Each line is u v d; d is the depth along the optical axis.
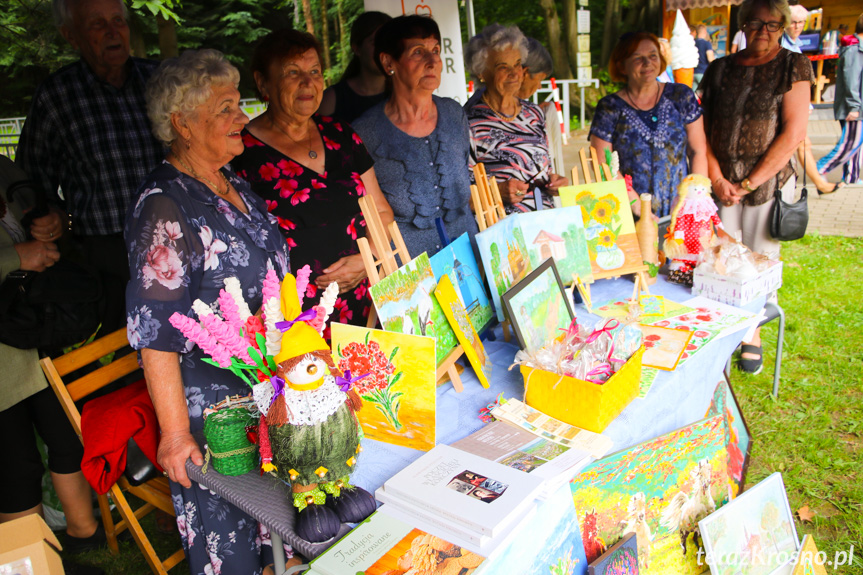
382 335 1.70
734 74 3.66
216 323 1.34
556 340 1.96
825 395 3.56
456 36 5.08
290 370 1.31
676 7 8.17
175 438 1.65
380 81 3.54
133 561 2.68
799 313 4.63
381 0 4.62
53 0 2.81
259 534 1.98
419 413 1.68
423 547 1.32
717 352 2.30
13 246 2.27
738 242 2.74
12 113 10.78
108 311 2.89
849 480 2.93
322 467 1.37
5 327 2.19
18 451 2.39
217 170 1.82
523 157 3.29
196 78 1.64
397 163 2.66
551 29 15.66
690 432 2.04
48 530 1.30
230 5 14.88
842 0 11.81
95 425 1.86
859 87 7.26
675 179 3.52
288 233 2.28
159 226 1.60
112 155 2.96
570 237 2.62
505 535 1.34
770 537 2.03
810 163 7.00
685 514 1.99
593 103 15.09
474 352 2.07
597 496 1.79
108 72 2.91
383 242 1.93
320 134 2.39
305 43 2.16
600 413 1.74
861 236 6.24
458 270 2.29
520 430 1.80
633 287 2.77
